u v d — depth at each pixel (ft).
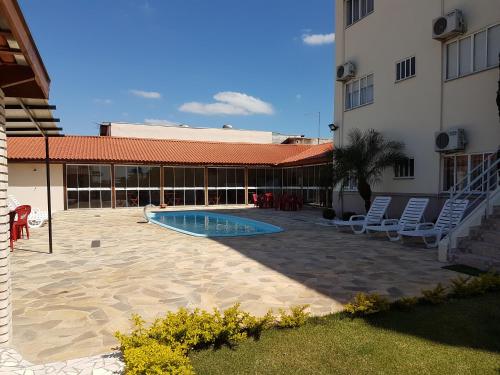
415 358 12.44
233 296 19.39
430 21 42.70
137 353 10.83
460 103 39.01
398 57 47.78
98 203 76.43
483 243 25.53
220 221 61.57
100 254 30.58
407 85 46.42
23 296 19.52
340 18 59.93
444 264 25.96
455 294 18.52
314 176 77.77
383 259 27.78
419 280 22.02
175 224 57.82
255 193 90.94
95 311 17.31
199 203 85.46
